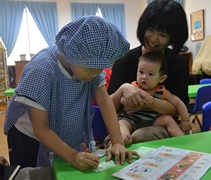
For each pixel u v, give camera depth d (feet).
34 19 17.60
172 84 3.92
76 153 2.10
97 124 3.86
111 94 3.87
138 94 3.27
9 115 2.85
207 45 13.04
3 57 14.84
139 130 3.15
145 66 3.55
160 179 1.70
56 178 1.90
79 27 2.04
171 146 2.37
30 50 18.04
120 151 2.23
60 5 18.02
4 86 14.99
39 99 2.20
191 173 1.76
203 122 3.80
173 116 3.80
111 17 19.25
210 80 9.87
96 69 2.09
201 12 14.58
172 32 3.16
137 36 3.46
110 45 1.99
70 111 2.60
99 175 1.89
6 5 17.04
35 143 2.90
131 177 1.77
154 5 3.19
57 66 2.43
